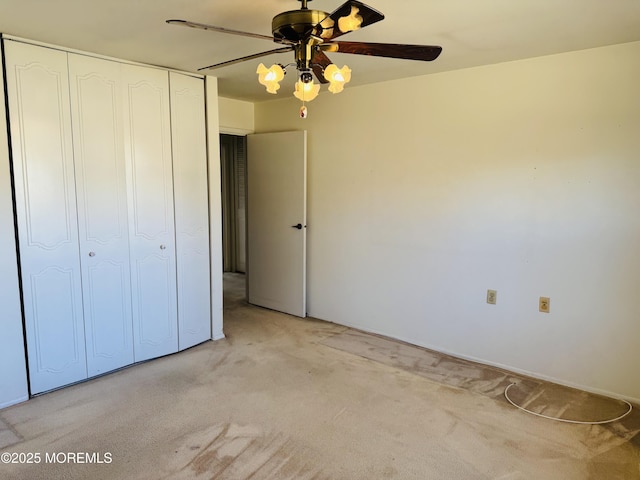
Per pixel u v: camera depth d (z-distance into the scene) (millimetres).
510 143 3029
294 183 4297
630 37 2471
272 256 4605
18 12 2119
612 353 2795
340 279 4148
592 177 2754
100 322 3025
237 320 4324
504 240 3123
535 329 3057
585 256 2824
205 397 2764
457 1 1954
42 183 2676
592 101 2709
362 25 1549
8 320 2607
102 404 2674
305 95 1865
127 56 2906
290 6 2037
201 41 2574
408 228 3609
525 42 2559
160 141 3217
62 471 2057
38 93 2613
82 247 2883
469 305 3340
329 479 2016
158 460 2141
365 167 3820
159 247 3295
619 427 2461
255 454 2193
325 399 2746
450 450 2240
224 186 6645
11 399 2658
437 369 3199
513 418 2545
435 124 3359
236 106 4508
